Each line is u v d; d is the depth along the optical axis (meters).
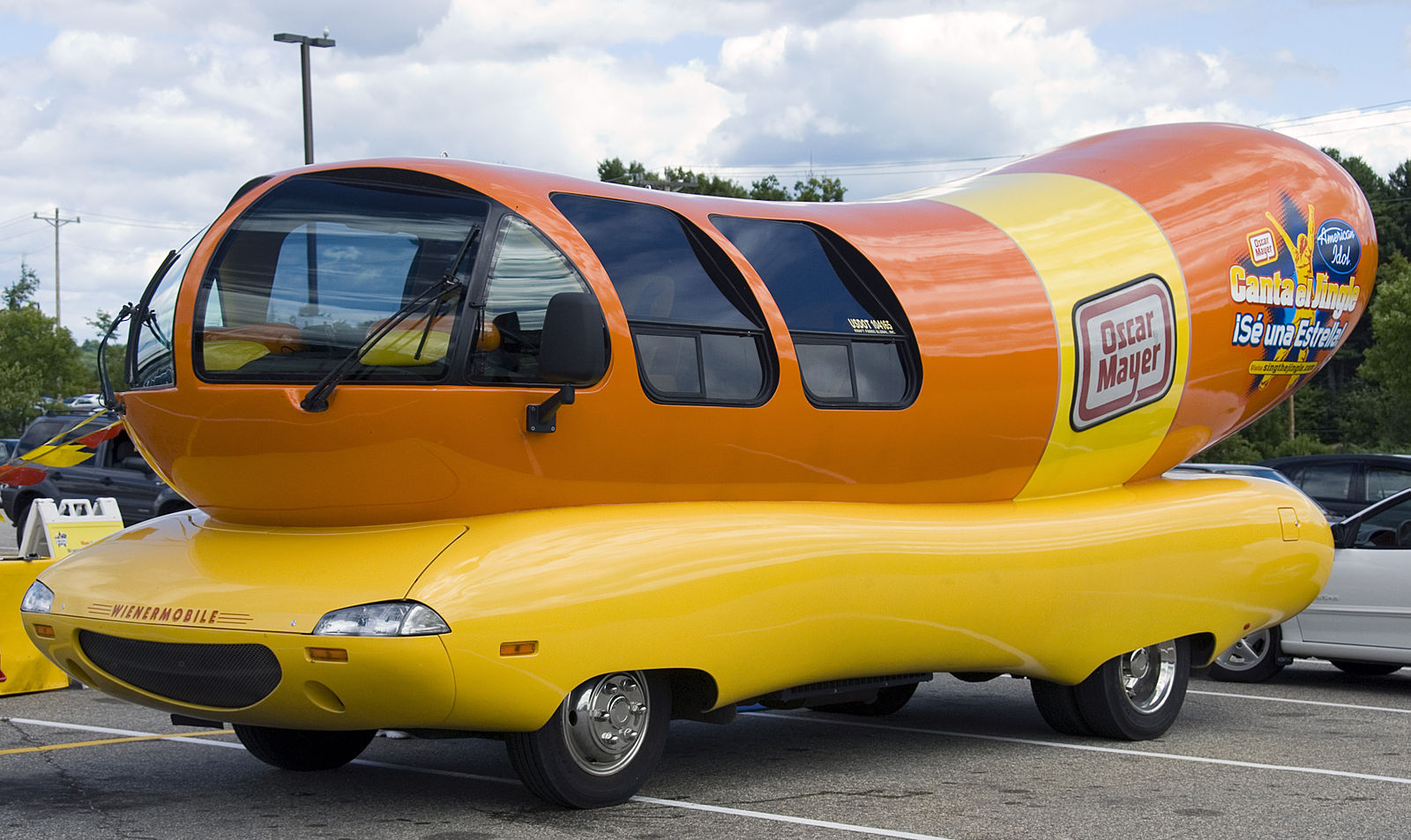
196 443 5.50
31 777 6.36
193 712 5.50
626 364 5.64
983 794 6.17
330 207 5.61
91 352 61.34
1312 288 8.47
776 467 6.25
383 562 5.25
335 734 6.58
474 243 5.45
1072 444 7.44
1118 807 5.93
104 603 5.59
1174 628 7.65
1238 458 50.28
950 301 6.92
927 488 6.95
